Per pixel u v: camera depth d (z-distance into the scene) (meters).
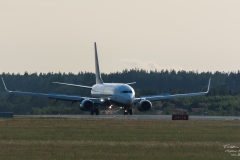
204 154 162.38
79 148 173.88
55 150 169.25
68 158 154.12
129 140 197.25
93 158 154.25
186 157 156.75
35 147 176.12
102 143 186.75
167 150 170.00
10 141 193.00
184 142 191.25
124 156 157.75
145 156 157.88
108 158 154.25
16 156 157.50
